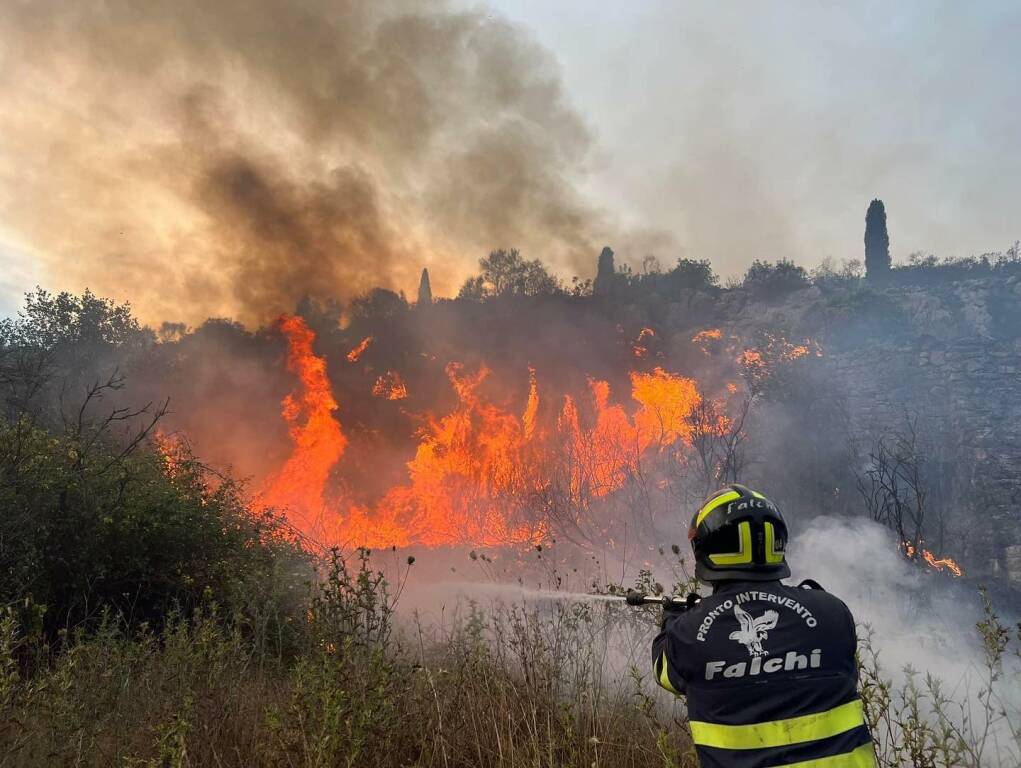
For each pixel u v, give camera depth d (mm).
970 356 22125
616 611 5223
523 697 4312
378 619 4758
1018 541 17234
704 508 2391
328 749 3328
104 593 6426
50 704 3701
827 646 2135
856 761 2016
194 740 3838
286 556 7996
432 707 4094
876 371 22891
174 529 6816
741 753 2035
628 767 3768
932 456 19766
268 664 5199
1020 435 19953
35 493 6301
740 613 2189
